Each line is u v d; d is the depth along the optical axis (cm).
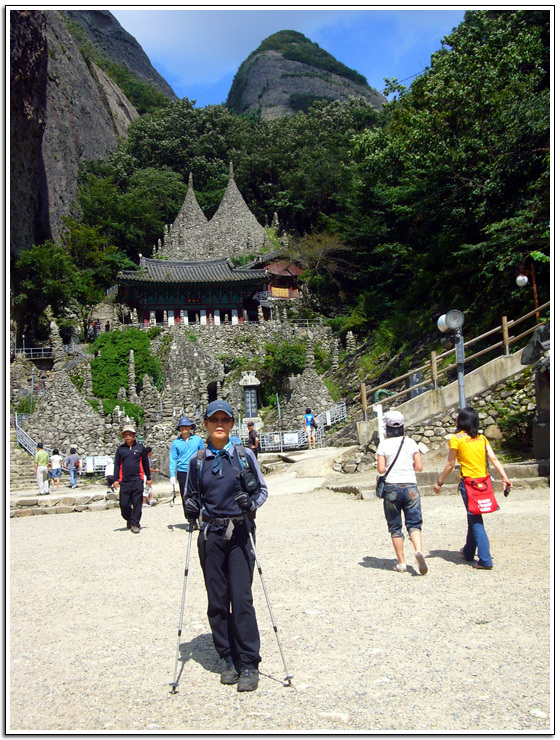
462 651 503
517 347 1698
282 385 4106
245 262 6469
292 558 841
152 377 4581
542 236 1802
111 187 7250
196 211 7294
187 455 1216
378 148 3130
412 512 728
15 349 4716
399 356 2791
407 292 3341
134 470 1266
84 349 4859
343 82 15162
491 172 2095
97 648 571
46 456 2227
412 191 2919
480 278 2347
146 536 1212
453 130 2334
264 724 409
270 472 2052
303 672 486
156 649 562
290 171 7638
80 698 466
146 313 5550
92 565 948
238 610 487
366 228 4328
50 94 7769
